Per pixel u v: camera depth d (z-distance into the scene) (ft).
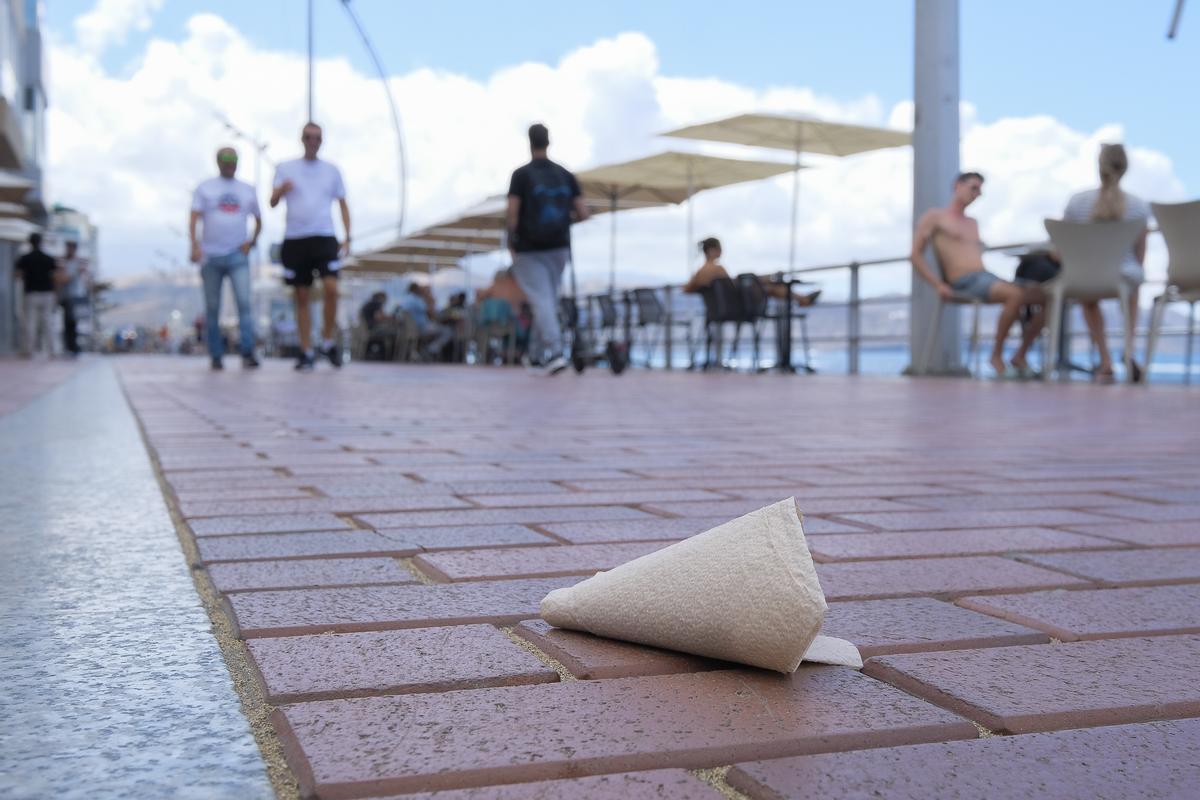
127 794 2.64
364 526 6.83
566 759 2.87
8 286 74.84
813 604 3.54
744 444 12.62
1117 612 4.75
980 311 33.27
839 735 3.10
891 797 2.67
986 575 5.56
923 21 35.32
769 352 43.39
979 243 32.22
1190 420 16.76
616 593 4.01
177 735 3.06
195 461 10.14
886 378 34.55
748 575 3.66
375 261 81.97
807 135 46.19
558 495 8.29
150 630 4.24
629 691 3.51
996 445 12.73
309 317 35.86
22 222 68.03
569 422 15.66
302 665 3.73
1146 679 3.72
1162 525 7.23
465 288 72.08
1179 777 2.82
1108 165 27.84
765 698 3.45
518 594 4.94
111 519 6.89
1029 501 8.32
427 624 4.41
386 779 2.71
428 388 25.36
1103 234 27.78
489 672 3.68
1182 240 26.00
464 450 11.57
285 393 22.34
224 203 34.86
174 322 225.97
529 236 31.55
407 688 3.51
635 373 40.47
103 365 44.04
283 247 34.73
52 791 2.65
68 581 5.12
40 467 9.60
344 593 4.92
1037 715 3.29
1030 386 28.14
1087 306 29.91
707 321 42.32
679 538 6.44
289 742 2.99
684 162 50.08
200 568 5.53
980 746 3.05
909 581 5.41
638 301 48.78
